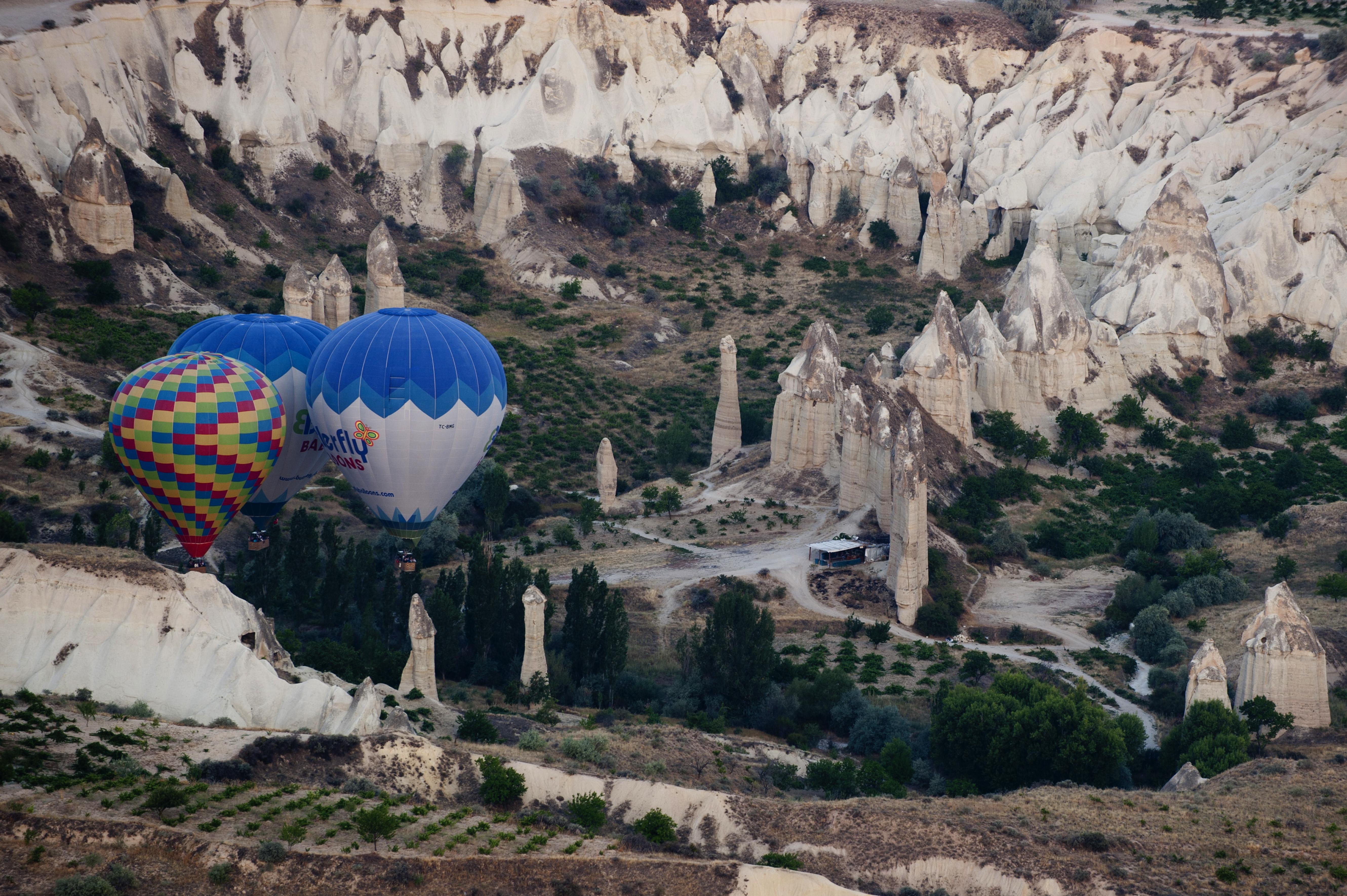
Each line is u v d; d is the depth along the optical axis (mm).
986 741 111250
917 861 85312
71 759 86750
